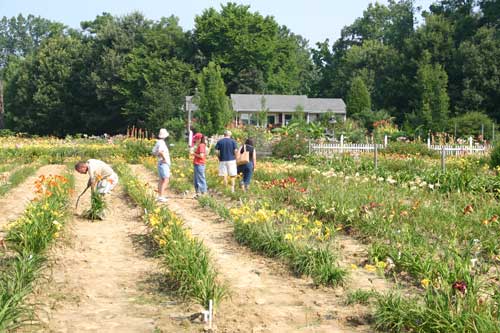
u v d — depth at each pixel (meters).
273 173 20.28
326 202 12.41
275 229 9.49
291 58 78.19
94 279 7.48
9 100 77.19
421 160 24.22
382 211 11.16
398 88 62.94
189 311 6.32
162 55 67.38
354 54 79.75
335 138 38.25
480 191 15.11
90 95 69.31
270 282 7.60
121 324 5.89
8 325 5.39
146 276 7.68
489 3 62.28
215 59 68.44
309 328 5.87
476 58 56.34
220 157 16.12
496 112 56.91
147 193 14.42
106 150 31.38
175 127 47.00
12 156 29.44
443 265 7.32
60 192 12.58
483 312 5.38
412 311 5.75
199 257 7.38
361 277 7.80
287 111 62.38
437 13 69.06
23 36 139.25
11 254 8.16
